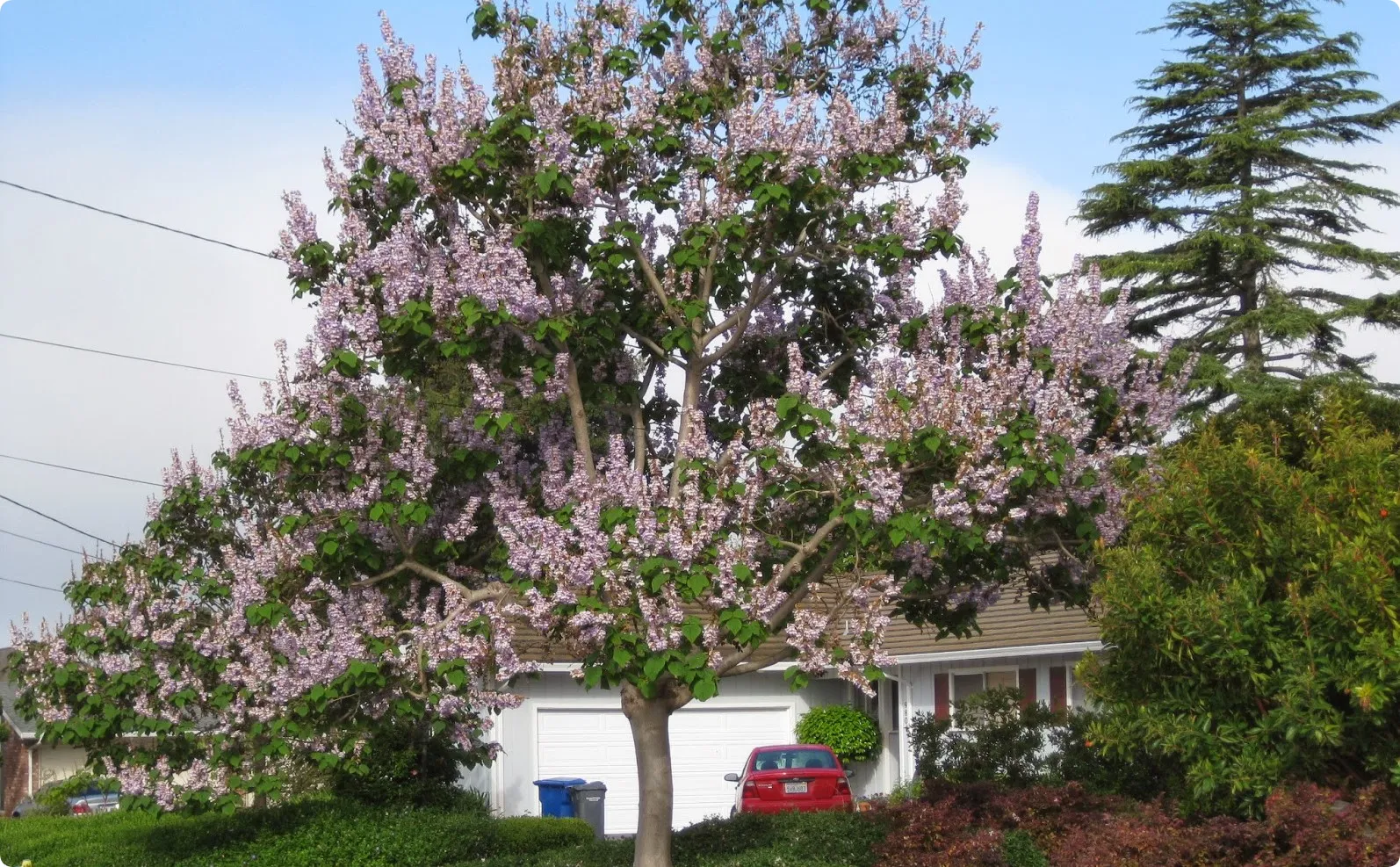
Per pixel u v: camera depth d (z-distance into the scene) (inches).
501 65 438.0
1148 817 367.9
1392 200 998.4
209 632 510.0
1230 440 557.9
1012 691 618.2
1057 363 415.5
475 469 442.0
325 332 414.0
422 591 479.2
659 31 453.1
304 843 571.2
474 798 766.5
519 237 416.5
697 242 423.5
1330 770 340.2
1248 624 335.0
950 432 387.9
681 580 375.2
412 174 421.1
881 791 938.7
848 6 474.3
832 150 430.3
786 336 491.5
